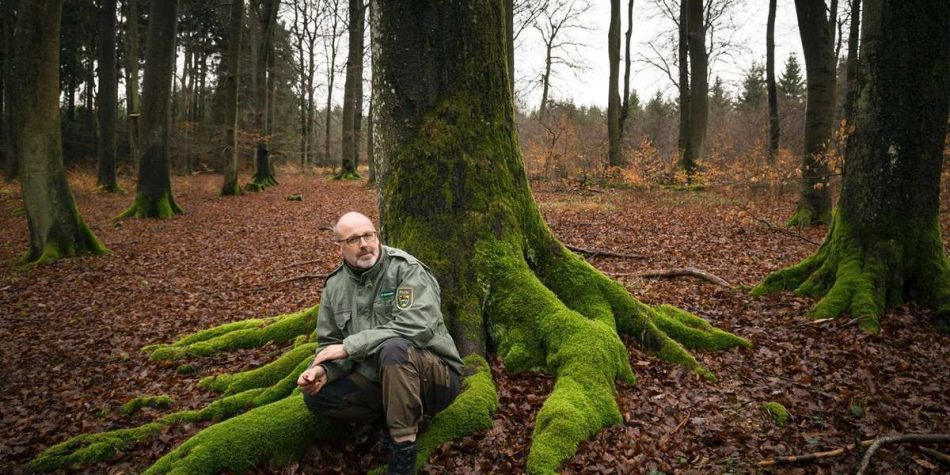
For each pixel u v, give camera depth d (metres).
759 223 10.99
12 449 3.64
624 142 25.56
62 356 5.45
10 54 22.03
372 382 2.86
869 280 4.86
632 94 39.16
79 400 4.38
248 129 32.31
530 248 4.45
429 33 4.14
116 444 3.45
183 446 3.14
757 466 2.90
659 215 12.80
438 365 2.89
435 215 4.11
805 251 8.31
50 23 9.80
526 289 4.06
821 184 9.51
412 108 4.20
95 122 32.06
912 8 4.73
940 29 4.71
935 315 4.62
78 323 6.55
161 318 6.61
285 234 12.60
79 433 3.81
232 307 6.98
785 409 3.47
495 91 4.32
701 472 2.88
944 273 4.81
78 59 30.67
